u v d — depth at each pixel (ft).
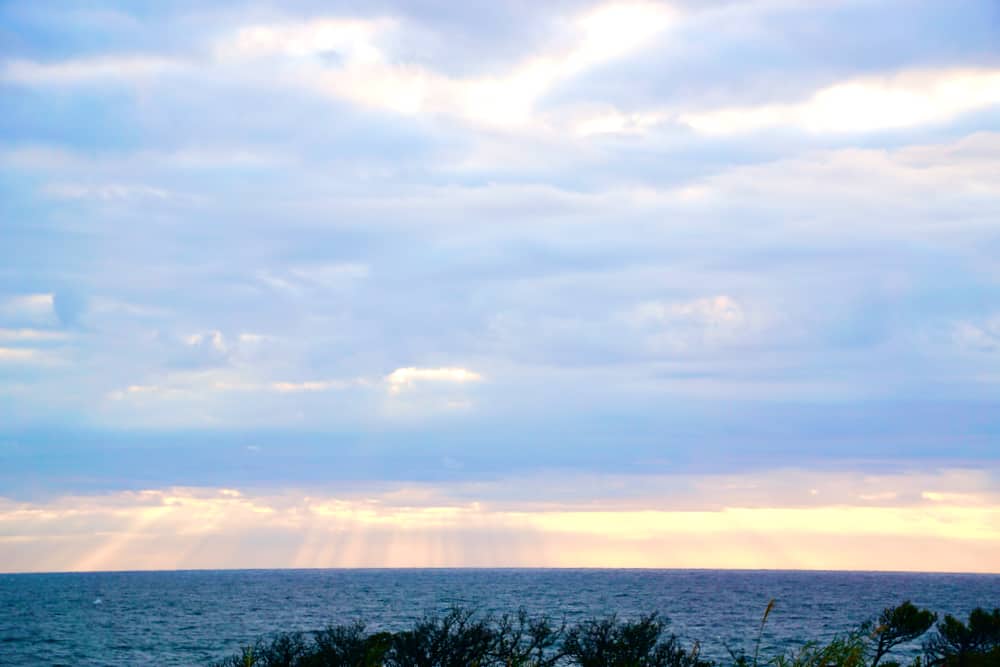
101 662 247.70
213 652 269.64
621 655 64.90
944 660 72.59
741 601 478.59
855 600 521.24
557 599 474.08
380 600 537.65
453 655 68.64
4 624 402.93
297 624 353.92
